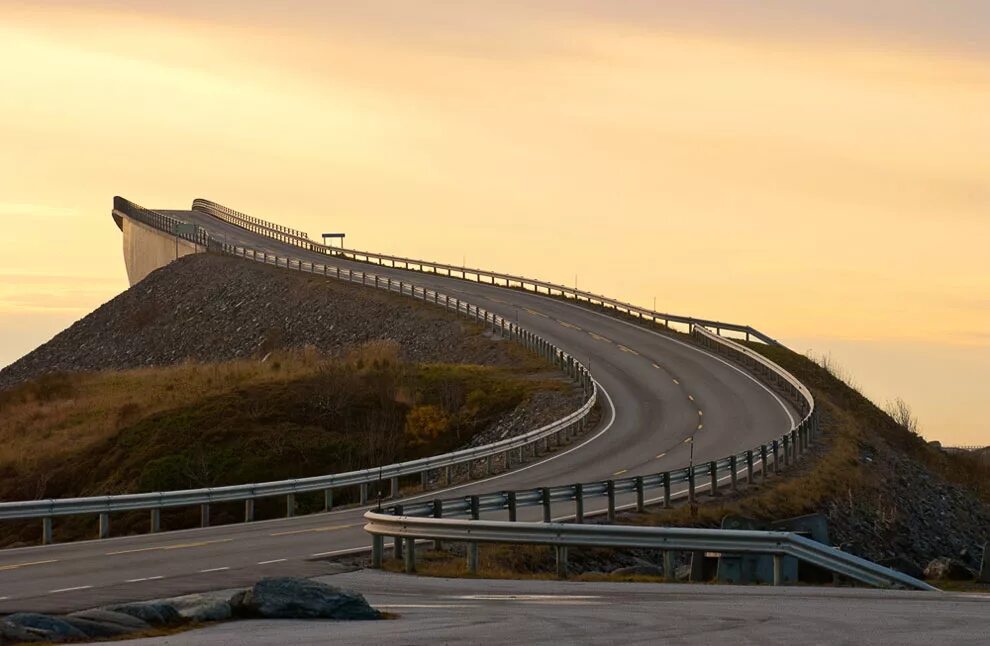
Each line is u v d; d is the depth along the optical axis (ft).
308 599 58.90
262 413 194.80
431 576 80.43
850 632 49.98
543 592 70.13
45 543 106.32
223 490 119.96
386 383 209.15
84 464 189.67
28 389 260.42
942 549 151.02
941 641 47.06
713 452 164.45
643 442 174.50
